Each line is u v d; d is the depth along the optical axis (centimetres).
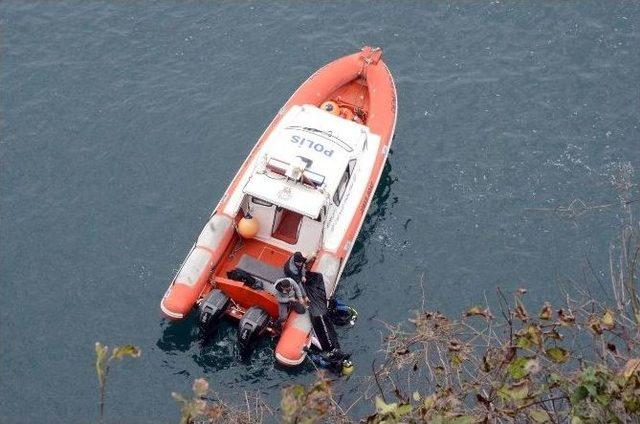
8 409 2030
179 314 2127
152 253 2419
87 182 2620
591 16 3108
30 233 2464
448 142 2739
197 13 3189
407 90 2914
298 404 950
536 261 2392
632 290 1232
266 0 3231
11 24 3141
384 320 2252
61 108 2850
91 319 2239
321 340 2131
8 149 2714
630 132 2739
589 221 2472
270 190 2214
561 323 1118
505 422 1205
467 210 2541
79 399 2053
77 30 3127
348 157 2355
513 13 3148
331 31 3128
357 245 2445
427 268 2388
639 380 984
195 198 2580
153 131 2788
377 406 1003
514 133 2756
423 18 3159
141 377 2103
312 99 2691
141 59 3030
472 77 2952
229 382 2092
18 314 2245
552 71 2956
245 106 2875
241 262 2208
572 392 1065
